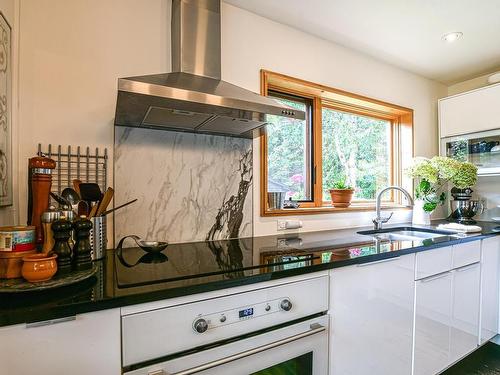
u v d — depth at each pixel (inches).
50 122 50.9
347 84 90.4
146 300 32.1
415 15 73.7
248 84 71.9
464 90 118.5
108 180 55.6
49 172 40.7
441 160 95.0
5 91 43.3
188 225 63.5
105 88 55.6
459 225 86.8
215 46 61.3
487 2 68.4
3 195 42.0
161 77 49.7
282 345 42.2
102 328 30.4
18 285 30.5
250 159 71.9
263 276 40.0
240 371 38.4
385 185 110.8
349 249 57.6
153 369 32.8
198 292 35.2
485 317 81.4
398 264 58.2
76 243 38.7
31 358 27.6
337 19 75.5
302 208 83.9
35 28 50.1
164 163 61.1
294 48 79.7
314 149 89.7
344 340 49.5
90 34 54.5
